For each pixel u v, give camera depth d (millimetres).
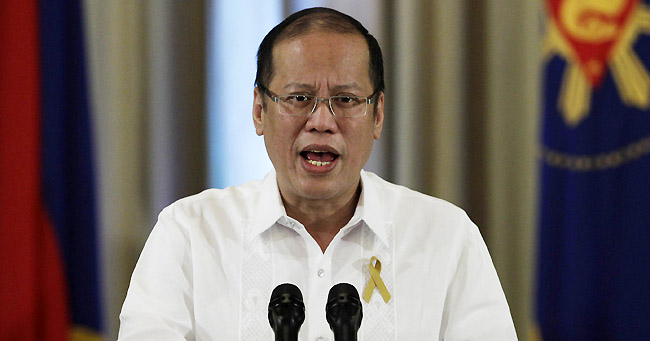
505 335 5793
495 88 13023
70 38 10766
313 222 6031
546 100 11797
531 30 13000
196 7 12367
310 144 5375
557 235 11727
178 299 5793
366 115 5480
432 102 12914
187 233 6074
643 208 11414
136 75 12141
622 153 11484
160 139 12227
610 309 11500
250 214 6168
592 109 11586
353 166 5531
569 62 11664
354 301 4430
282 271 5934
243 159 12500
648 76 11406
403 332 5812
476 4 13016
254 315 5801
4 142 10109
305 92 5387
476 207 13070
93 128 10922
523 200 13023
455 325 5926
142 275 5879
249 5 12531
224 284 5906
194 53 12352
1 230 10086
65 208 10719
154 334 5441
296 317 4398
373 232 6066
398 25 12875
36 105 10312
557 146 11711
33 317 10297
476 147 13070
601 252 11539
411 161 12898
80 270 10766
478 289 6012
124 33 12078
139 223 12148
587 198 11562
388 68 12914
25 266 10164
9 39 10164
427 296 5965
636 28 11453
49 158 10477
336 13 5574
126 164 12086
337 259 5996
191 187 12352
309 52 5375
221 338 5777
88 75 10891
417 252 6098
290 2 12586
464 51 13023
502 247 13094
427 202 6387
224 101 12453
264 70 5625
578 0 11641
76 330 10742
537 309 11781
